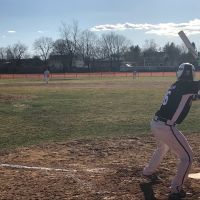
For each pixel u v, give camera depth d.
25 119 15.93
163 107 6.61
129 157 9.54
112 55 119.19
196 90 6.45
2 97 25.41
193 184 6.99
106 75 81.69
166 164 8.52
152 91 30.97
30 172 8.07
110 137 12.12
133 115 16.89
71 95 27.50
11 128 13.85
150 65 121.88
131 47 126.94
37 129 13.68
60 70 107.00
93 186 6.96
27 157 9.66
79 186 6.98
